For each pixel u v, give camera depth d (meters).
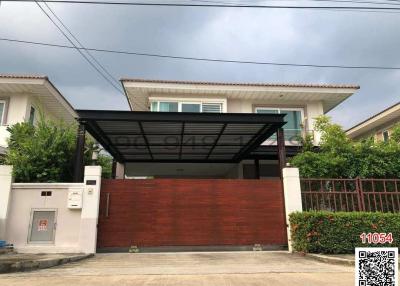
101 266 7.03
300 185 9.95
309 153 11.00
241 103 16.81
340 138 11.24
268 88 15.98
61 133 10.61
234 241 9.62
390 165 10.52
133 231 9.38
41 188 9.19
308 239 8.69
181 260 7.89
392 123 19.08
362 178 10.32
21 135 11.07
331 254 8.51
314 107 17.02
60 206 9.12
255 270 6.55
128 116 9.96
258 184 10.05
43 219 9.05
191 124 10.61
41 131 10.48
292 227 9.35
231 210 9.80
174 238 9.47
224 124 10.58
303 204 9.84
